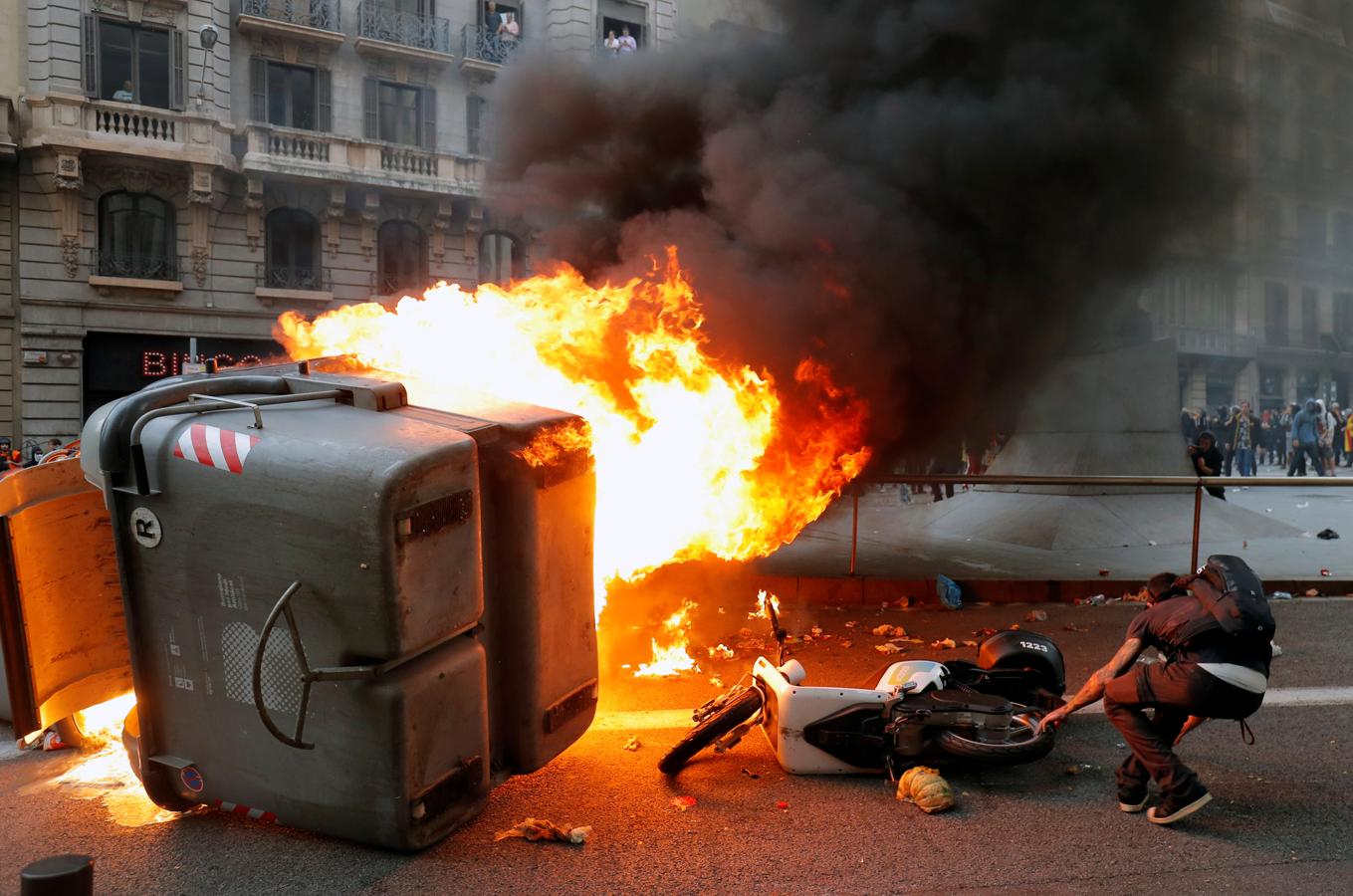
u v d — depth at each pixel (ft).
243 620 9.96
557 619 11.57
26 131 62.49
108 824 11.03
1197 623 11.01
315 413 10.50
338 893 9.34
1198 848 10.49
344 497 9.12
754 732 14.46
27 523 12.46
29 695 12.37
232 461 9.75
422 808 9.76
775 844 10.52
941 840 10.68
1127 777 11.43
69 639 13.05
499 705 11.28
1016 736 12.23
